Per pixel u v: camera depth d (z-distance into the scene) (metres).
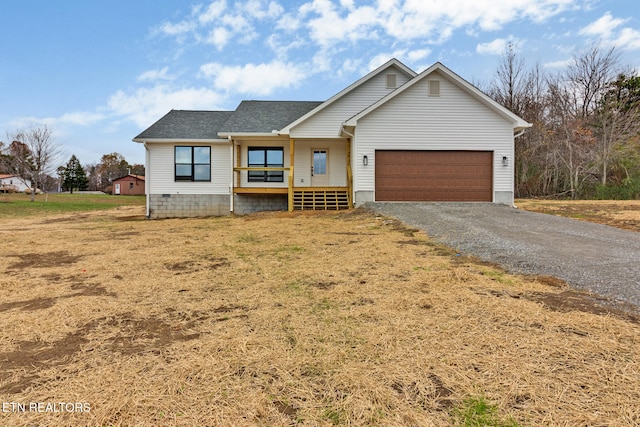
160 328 2.78
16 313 3.11
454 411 1.71
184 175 14.53
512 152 12.35
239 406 1.77
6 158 28.83
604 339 2.45
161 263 5.16
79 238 7.86
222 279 4.25
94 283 4.12
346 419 1.67
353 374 2.05
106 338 2.60
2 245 6.86
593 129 21.70
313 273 4.46
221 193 14.62
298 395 1.86
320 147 14.95
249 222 10.80
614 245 5.76
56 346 2.47
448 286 3.76
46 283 4.13
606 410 1.69
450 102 12.33
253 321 2.90
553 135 22.67
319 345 2.44
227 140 14.25
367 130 12.33
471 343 2.43
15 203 22.70
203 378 2.03
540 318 2.83
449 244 6.16
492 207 11.00
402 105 12.32
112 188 56.72
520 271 4.35
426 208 10.72
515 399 1.80
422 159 12.37
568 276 4.04
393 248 5.98
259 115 15.55
